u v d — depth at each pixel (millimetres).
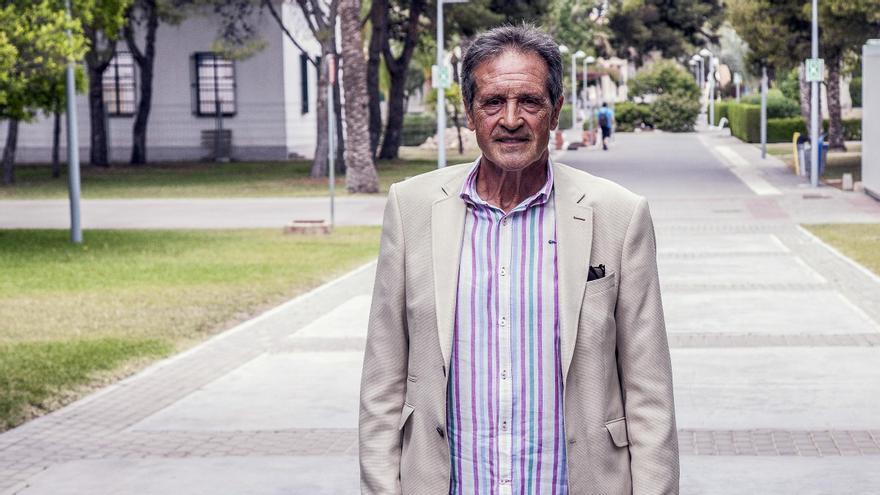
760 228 21969
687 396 8812
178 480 6859
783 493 6414
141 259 18438
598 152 52250
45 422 8375
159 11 43344
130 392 9359
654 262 3094
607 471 3018
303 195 31797
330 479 6840
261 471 7020
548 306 2990
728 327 11727
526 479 3000
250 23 47625
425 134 61625
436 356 3027
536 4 45375
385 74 61469
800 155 35500
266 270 16984
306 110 51188
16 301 14141
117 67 48375
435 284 3025
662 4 91562
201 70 48375
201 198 31281
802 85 48875
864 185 29391
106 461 7305
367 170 32281
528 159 2971
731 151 51250
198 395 9203
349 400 8945
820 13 33812
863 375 9406
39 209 28750
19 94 20562
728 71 105375
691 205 27234
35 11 18516
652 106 77688
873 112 27969
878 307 12844
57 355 10734
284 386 9477
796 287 14469
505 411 2996
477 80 2986
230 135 48250
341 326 12320
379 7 43875
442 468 3039
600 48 92062
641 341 3045
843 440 7500
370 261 18141
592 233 3016
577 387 2979
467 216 3078
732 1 40156
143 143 45906
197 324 12539
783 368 9727
